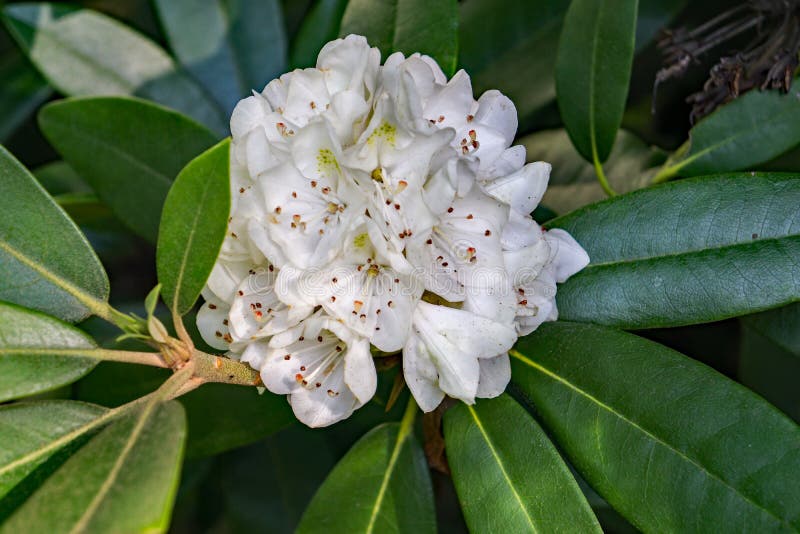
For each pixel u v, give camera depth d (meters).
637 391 0.54
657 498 0.53
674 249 0.57
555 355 0.56
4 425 0.52
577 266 0.56
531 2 0.68
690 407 0.53
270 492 0.72
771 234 0.56
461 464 0.55
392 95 0.52
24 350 0.52
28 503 0.48
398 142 0.52
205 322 0.55
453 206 0.53
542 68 0.68
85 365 0.52
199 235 0.51
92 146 0.63
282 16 0.72
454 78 0.54
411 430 0.59
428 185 0.52
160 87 0.70
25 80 0.71
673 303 0.56
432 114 0.54
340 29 0.60
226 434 0.62
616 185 0.66
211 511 0.75
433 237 0.53
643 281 0.57
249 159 0.52
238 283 0.54
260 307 0.53
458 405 0.56
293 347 0.54
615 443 0.54
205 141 0.63
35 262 0.54
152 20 0.76
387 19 0.60
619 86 0.61
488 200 0.53
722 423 0.53
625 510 0.54
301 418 0.54
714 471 0.53
